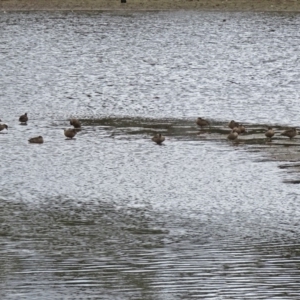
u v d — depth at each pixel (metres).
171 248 26.20
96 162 35.97
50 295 22.88
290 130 39.97
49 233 27.53
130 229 27.89
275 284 23.56
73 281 23.78
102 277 24.09
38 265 24.91
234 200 30.81
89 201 30.81
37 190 32.12
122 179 33.44
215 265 24.80
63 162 35.97
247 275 24.16
